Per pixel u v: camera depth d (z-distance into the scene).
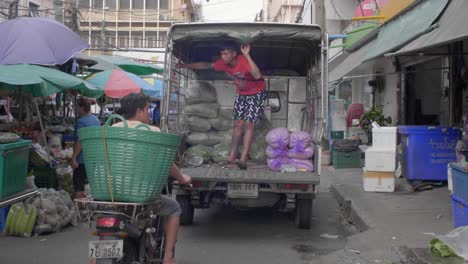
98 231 3.77
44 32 9.05
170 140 3.67
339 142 13.58
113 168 3.58
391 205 7.96
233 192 6.32
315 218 8.11
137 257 4.14
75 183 8.21
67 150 9.52
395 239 5.99
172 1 40.72
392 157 9.16
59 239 6.62
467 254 5.16
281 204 6.77
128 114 4.42
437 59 11.49
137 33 40.31
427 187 9.21
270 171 6.73
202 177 6.24
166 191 4.56
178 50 7.68
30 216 6.69
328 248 6.20
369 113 13.98
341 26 21.14
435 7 8.16
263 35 6.97
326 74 6.98
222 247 6.23
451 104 10.08
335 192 10.10
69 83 8.11
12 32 8.95
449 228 6.42
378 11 12.62
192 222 7.48
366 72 15.27
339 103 15.59
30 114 10.87
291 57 8.82
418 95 12.87
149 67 14.09
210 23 6.96
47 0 24.03
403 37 8.80
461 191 5.80
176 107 7.58
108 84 10.89
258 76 7.01
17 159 6.86
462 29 6.10
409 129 9.27
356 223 7.46
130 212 3.81
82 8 37.56
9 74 7.72
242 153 7.32
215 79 8.38
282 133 6.93
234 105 7.42
